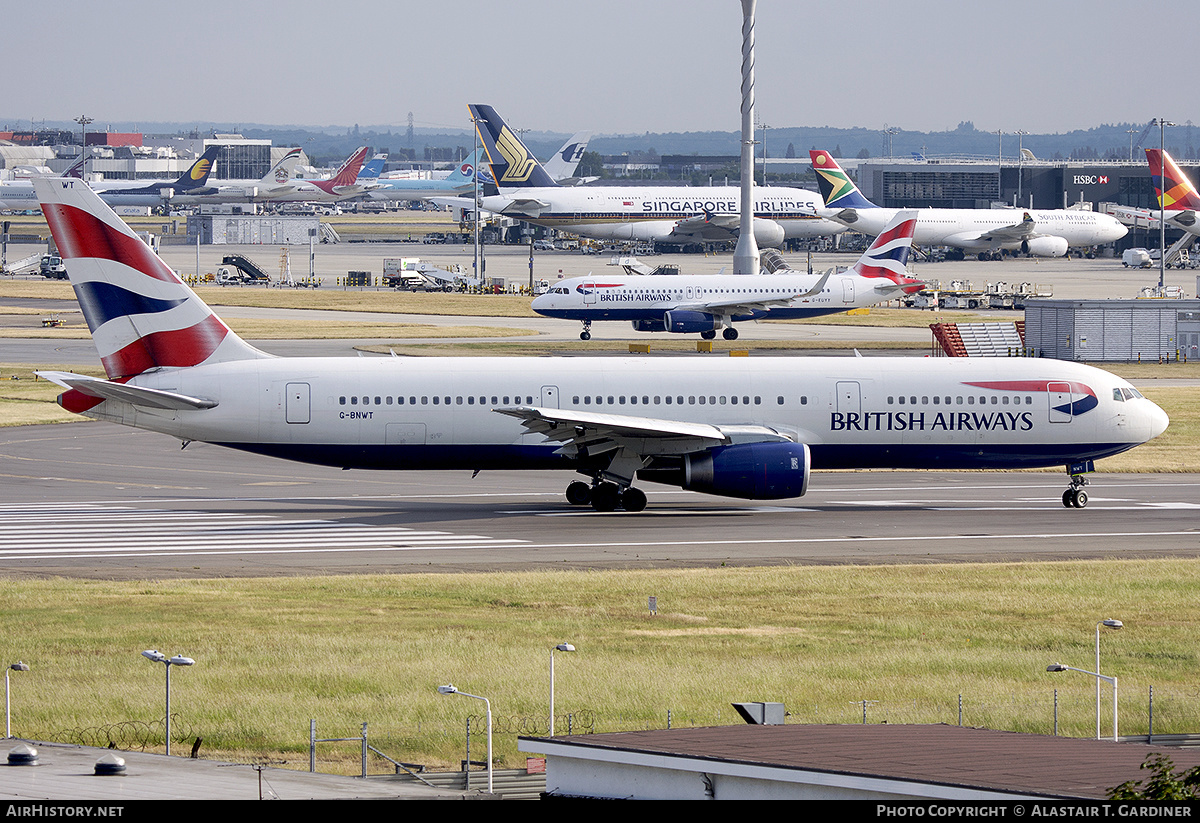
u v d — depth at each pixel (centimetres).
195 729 10456
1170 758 6612
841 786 6228
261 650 12544
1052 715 10925
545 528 19488
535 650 12712
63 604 14325
